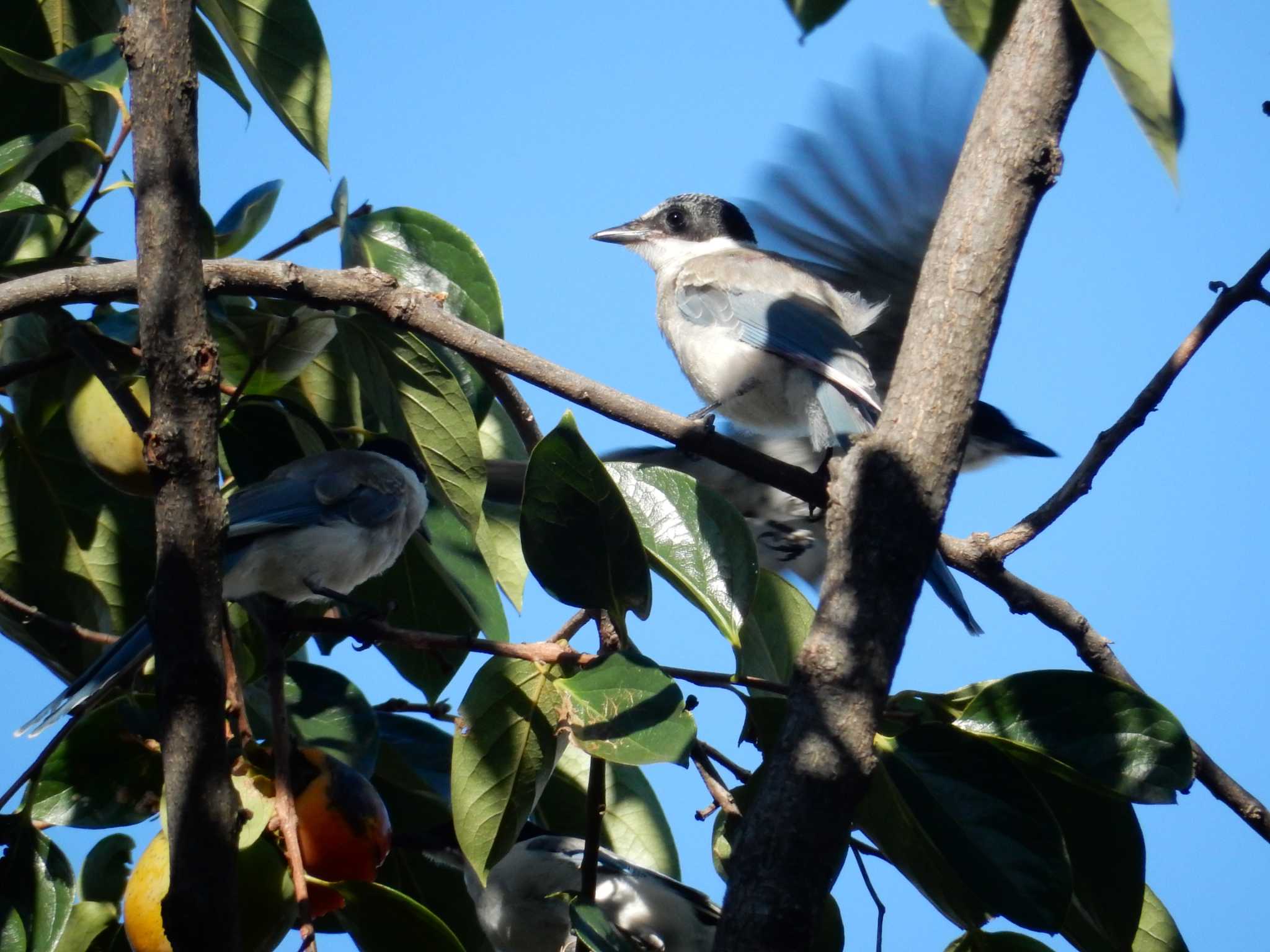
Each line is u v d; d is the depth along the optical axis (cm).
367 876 521
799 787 432
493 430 793
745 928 416
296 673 651
